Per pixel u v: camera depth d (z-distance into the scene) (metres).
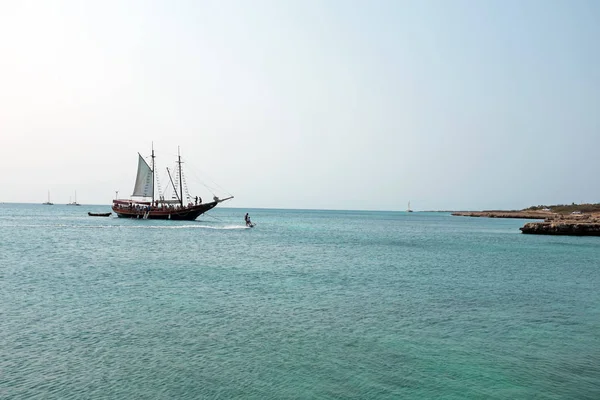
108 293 26.00
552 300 26.11
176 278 32.12
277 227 122.69
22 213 198.62
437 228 135.38
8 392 12.41
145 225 105.44
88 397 12.23
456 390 13.27
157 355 15.52
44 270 34.97
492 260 47.66
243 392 12.80
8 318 19.92
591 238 87.19
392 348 16.80
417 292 28.03
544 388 13.49
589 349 17.05
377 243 71.75
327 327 19.41
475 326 20.02
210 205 119.25
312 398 12.54
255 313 21.67
